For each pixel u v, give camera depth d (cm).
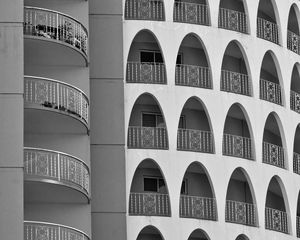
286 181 7825
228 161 7556
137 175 7444
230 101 7619
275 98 7856
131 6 7481
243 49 7731
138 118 7506
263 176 7688
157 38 7500
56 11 6575
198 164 7506
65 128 6512
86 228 6512
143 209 7338
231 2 7831
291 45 8044
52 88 6322
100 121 7044
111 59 7112
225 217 7500
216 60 7606
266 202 7875
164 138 7425
